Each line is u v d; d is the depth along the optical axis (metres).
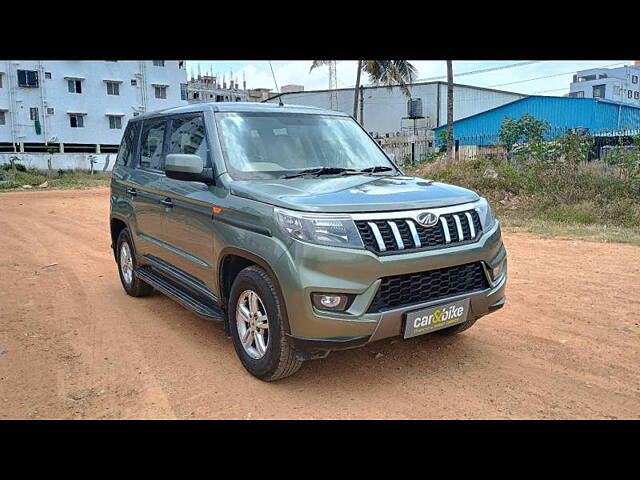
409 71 31.67
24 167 44.50
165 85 56.19
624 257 8.30
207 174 4.49
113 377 4.18
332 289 3.47
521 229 11.28
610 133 17.95
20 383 4.09
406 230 3.70
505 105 37.28
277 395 3.84
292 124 5.09
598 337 4.92
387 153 5.57
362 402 3.73
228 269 4.38
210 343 4.90
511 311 5.71
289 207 3.65
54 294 6.68
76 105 51.28
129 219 6.18
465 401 3.73
